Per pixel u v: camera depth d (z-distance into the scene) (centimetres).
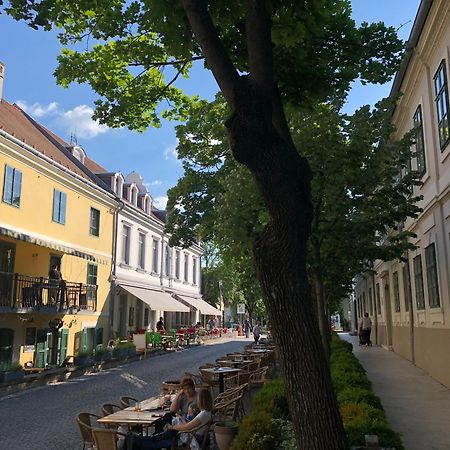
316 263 988
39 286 1867
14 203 1839
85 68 902
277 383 871
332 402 444
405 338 1881
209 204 1838
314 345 448
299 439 441
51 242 2022
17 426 1045
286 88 759
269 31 493
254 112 461
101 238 2583
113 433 636
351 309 4888
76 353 2127
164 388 1078
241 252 1181
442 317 1256
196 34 509
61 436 958
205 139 1822
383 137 988
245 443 586
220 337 4612
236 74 496
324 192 946
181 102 1010
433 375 1388
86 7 753
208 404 724
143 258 3186
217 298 5569
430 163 1316
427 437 783
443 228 1225
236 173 1095
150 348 2725
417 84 1445
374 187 984
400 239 1079
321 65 769
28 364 1892
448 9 1087
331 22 749
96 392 1477
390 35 789
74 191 2302
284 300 450
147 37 852
